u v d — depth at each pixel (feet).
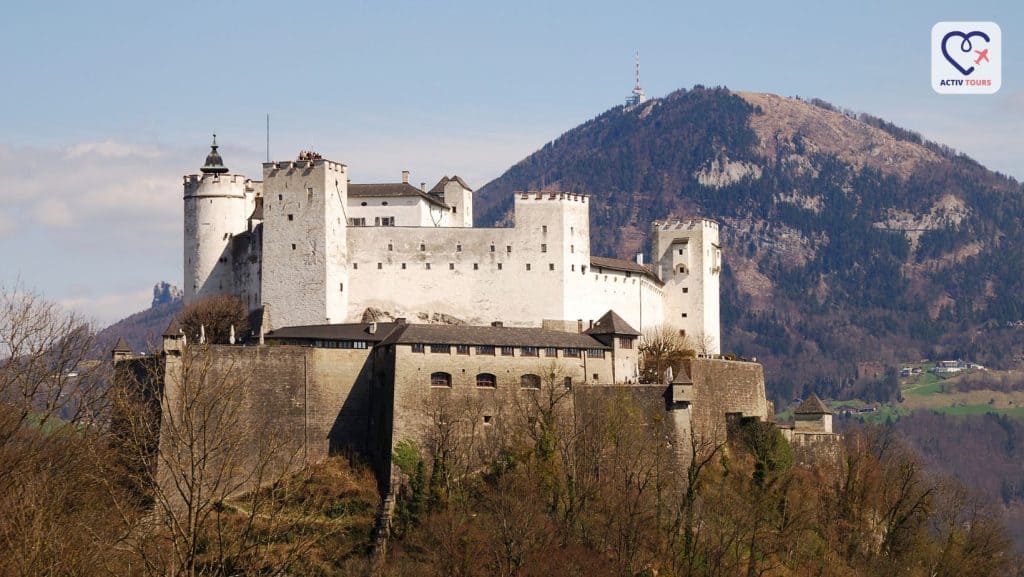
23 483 320.50
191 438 278.67
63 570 288.10
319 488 552.82
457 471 563.89
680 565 528.63
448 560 507.30
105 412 389.80
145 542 292.61
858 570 586.86
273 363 582.35
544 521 531.09
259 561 299.17
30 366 375.86
